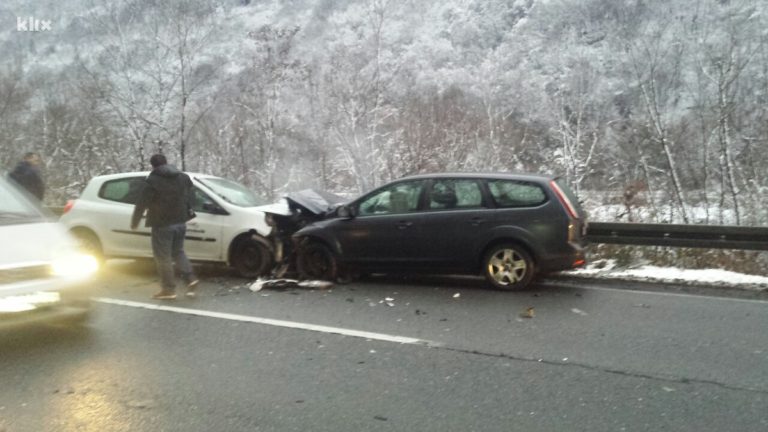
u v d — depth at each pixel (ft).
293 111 64.13
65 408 13.00
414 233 25.85
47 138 68.69
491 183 25.43
